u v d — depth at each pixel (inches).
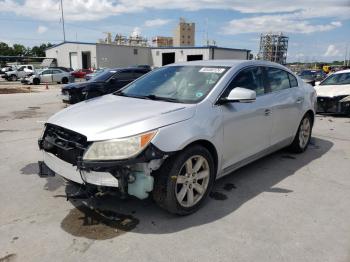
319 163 211.5
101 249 117.6
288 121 204.8
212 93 152.3
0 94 741.3
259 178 184.5
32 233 127.6
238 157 166.1
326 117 393.7
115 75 478.3
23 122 361.4
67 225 133.2
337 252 116.3
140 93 172.4
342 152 237.3
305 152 235.9
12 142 265.6
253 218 139.6
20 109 475.5
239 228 131.8
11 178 183.5
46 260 111.7
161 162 127.3
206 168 145.6
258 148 180.5
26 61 2832.2
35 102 568.7
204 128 140.3
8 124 348.5
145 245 120.0
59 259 112.2
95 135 123.7
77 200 154.6
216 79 160.6
